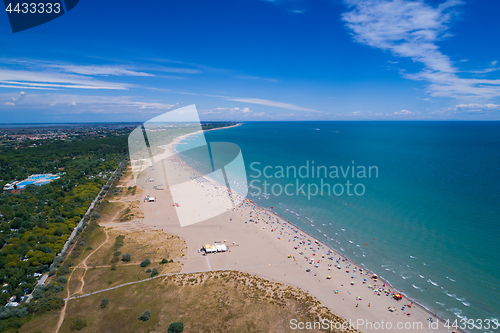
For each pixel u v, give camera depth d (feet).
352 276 219.82
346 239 280.10
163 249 255.91
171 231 294.25
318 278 216.95
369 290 202.90
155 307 177.37
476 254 240.94
